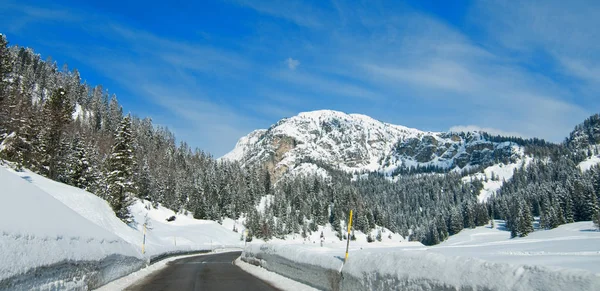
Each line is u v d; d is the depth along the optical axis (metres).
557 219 138.12
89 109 179.75
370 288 10.30
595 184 150.88
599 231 103.88
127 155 57.41
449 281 7.43
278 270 19.59
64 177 65.00
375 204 199.62
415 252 9.46
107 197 55.81
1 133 51.09
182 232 89.69
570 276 5.39
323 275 13.75
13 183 11.37
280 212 154.25
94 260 13.00
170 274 20.97
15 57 156.25
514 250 47.06
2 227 8.04
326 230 165.38
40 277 8.91
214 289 14.83
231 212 147.50
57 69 197.75
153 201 109.62
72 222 13.31
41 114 64.56
